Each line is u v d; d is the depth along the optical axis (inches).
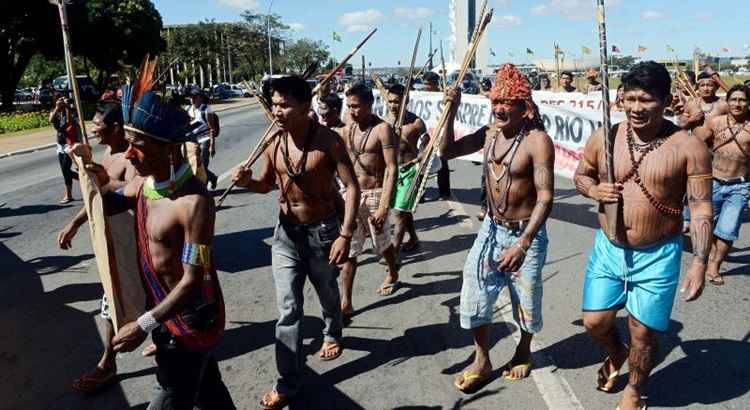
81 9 1530.5
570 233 294.0
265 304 208.2
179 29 2156.7
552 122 330.3
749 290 212.2
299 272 146.2
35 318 200.1
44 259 267.9
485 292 141.6
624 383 147.4
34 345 179.3
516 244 132.6
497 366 158.7
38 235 313.7
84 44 1670.8
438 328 184.1
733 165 215.2
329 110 212.8
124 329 96.3
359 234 188.1
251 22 2331.4
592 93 319.6
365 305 204.7
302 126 139.7
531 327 144.9
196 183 101.0
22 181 520.4
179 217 98.0
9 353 174.2
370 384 151.6
